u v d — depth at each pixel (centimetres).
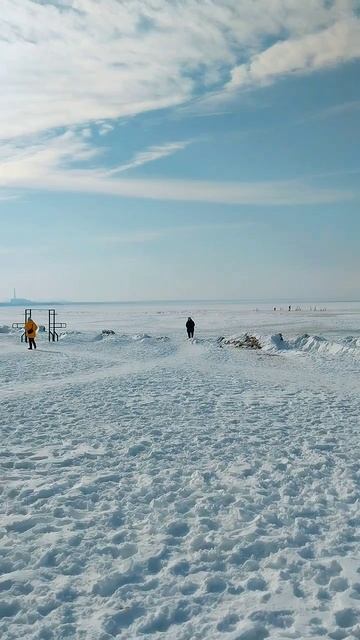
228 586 545
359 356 2989
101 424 1295
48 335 5053
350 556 601
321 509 746
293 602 509
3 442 1122
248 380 2164
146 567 590
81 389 1828
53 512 743
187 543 646
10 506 770
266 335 3978
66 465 978
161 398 1664
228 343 4266
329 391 1877
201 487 842
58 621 487
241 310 18462
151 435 1190
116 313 16675
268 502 780
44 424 1289
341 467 945
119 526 705
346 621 478
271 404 1591
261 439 1157
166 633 470
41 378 2148
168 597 528
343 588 535
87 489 839
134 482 878
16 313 18088
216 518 718
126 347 3888
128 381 2039
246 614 491
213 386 1948
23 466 973
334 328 7081
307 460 998
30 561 607
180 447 1091
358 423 1321
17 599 526
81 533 675
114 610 505
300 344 3759
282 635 458
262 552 621
